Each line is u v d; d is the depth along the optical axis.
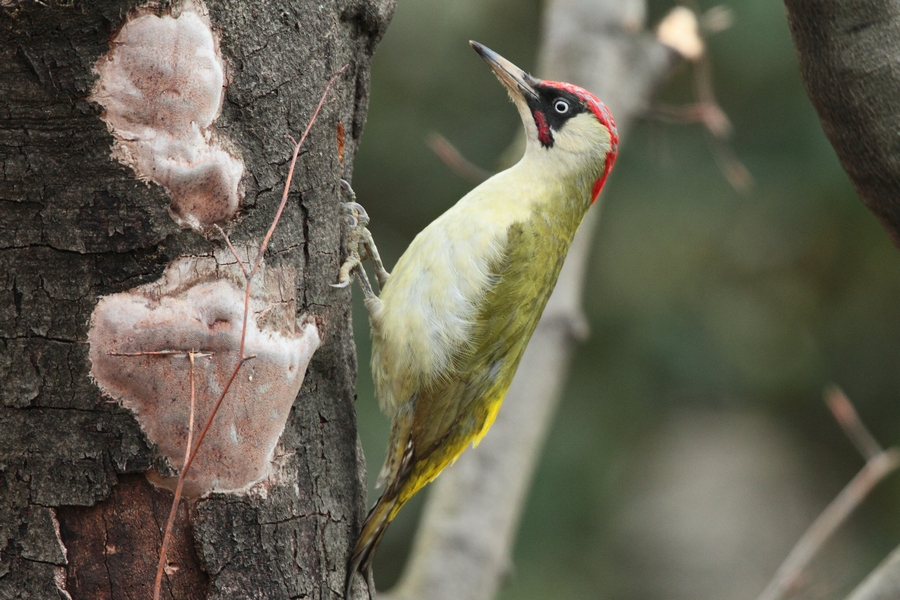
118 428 5.14
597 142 8.42
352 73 6.46
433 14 15.05
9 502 5.12
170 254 5.18
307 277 5.75
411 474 7.57
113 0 5.01
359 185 15.10
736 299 16.22
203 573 5.32
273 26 5.48
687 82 14.80
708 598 16.38
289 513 5.59
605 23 11.46
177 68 5.11
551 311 10.61
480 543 9.59
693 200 15.50
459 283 7.60
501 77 8.48
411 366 7.45
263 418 5.38
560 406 15.31
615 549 16.84
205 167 5.21
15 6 4.93
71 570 5.13
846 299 16.70
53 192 5.10
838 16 5.59
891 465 9.10
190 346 5.18
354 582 6.16
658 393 15.80
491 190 8.13
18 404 5.11
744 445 18.75
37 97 5.05
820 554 16.89
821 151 14.73
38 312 5.11
